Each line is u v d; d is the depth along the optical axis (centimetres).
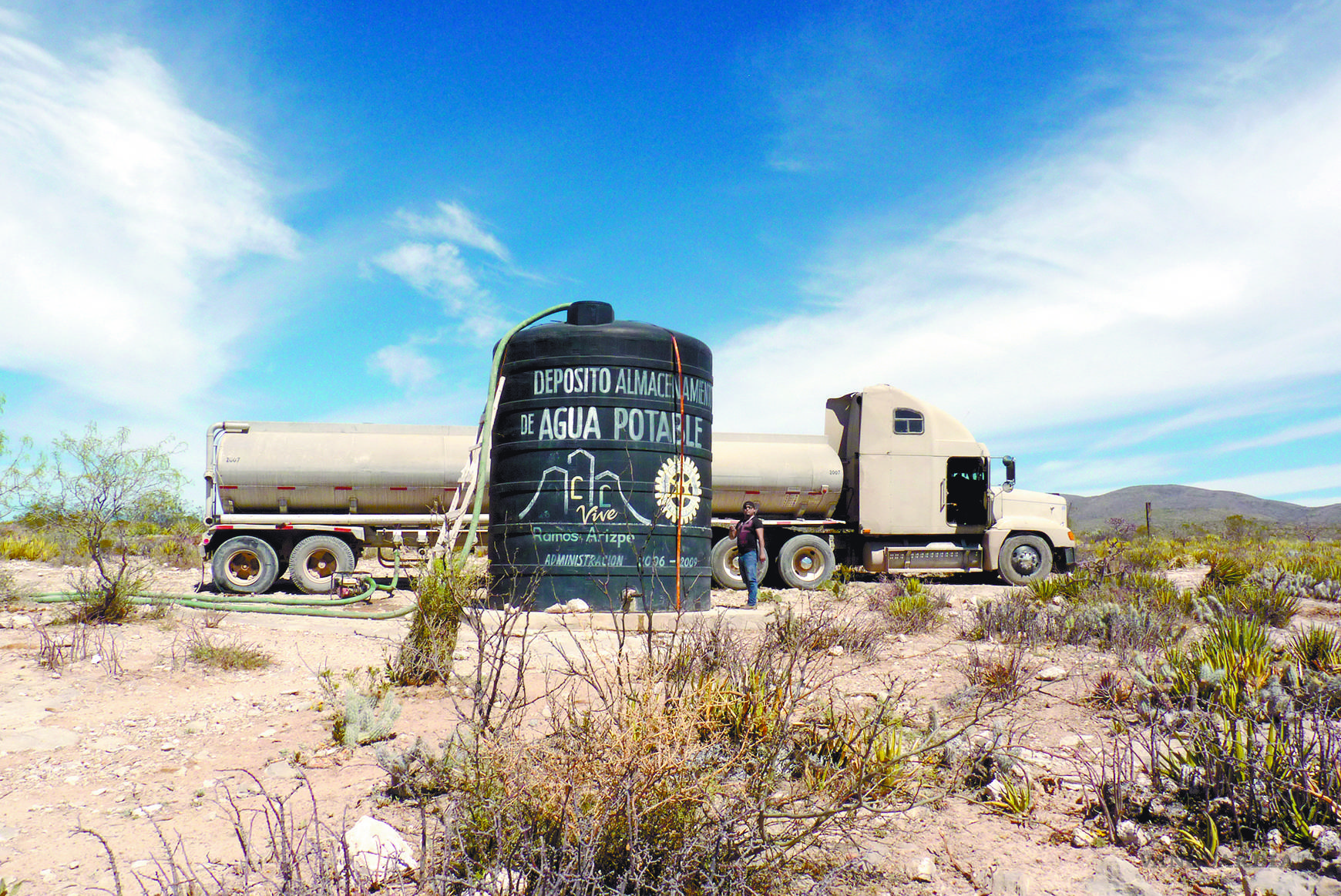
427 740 482
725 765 326
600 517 959
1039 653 748
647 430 982
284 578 1598
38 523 914
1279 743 387
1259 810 352
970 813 379
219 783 416
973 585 1680
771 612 975
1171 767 387
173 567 1583
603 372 975
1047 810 383
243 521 1356
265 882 288
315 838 316
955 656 739
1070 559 1702
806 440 1700
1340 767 367
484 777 313
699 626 634
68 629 808
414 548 1435
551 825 284
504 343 1021
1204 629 834
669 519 984
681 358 1016
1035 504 1717
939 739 427
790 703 439
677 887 255
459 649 755
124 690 593
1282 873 306
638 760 286
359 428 1425
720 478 1605
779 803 314
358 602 1229
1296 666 591
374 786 407
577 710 462
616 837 278
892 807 360
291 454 1363
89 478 880
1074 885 309
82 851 333
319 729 514
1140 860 331
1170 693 543
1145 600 966
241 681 641
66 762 447
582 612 912
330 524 1381
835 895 300
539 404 982
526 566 962
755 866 288
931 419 1678
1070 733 497
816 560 1617
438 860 288
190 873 309
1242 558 1897
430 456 1409
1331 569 1350
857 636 773
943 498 1670
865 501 1655
